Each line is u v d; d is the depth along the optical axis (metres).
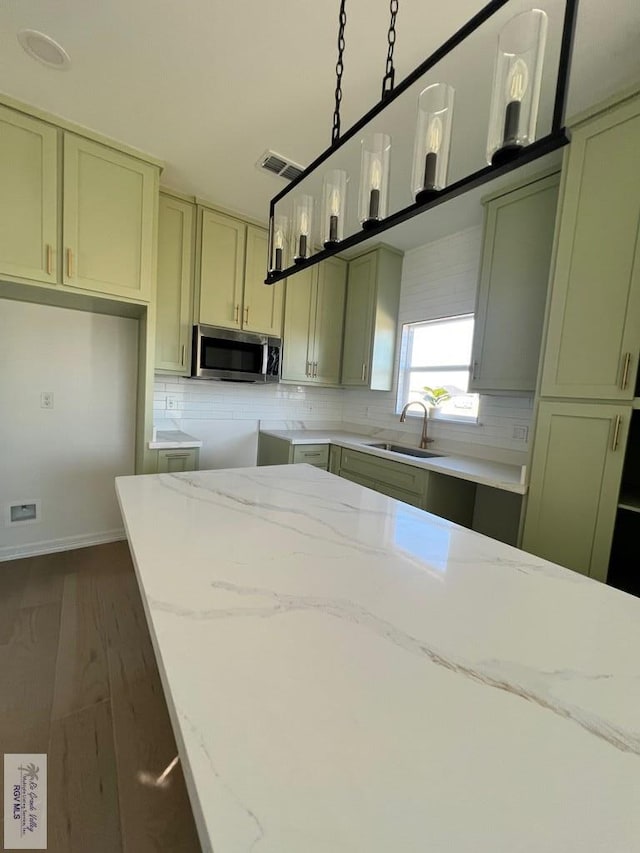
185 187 2.49
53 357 2.53
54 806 1.10
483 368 2.30
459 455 2.82
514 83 0.73
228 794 0.36
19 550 2.54
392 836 0.33
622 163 1.48
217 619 0.62
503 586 0.80
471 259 2.82
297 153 2.08
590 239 1.58
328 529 1.05
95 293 2.10
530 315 2.06
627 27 1.28
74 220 2.00
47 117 1.87
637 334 1.47
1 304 2.34
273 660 0.54
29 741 1.28
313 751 0.40
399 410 3.41
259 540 0.95
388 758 0.40
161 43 1.45
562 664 0.56
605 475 1.57
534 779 0.39
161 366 2.59
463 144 1.88
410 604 0.71
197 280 2.67
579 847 0.33
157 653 0.54
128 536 0.94
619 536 1.73
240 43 1.43
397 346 3.39
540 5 1.22
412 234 2.96
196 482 1.47
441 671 0.54
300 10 1.29
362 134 1.86
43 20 1.38
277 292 3.10
